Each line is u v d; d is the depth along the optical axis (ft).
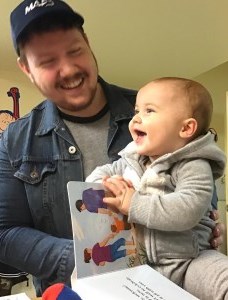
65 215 3.47
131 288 2.10
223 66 12.66
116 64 10.59
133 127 2.91
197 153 2.68
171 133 2.76
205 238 2.82
